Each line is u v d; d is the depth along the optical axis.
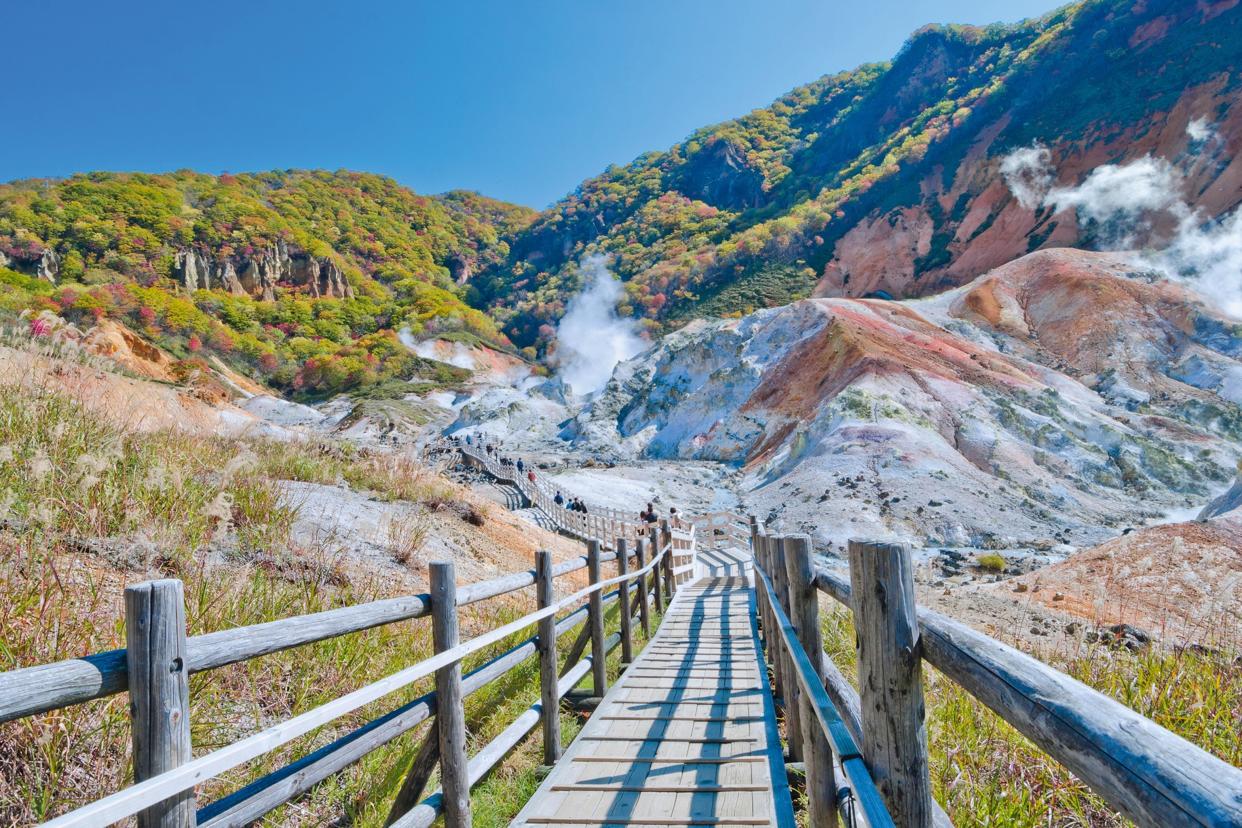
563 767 4.51
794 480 39.50
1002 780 3.48
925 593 13.14
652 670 7.18
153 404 10.02
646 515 21.95
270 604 4.78
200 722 3.49
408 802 3.24
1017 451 42.22
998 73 167.12
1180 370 58.72
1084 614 9.30
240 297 153.88
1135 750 0.91
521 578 4.39
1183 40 115.75
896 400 46.81
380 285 198.50
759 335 72.88
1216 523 13.70
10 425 5.57
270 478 9.32
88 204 149.12
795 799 4.33
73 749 2.98
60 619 3.43
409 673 2.80
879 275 120.31
